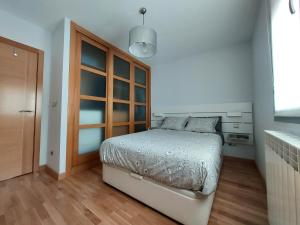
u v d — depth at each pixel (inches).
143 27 68.0
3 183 72.1
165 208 48.9
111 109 110.7
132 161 57.3
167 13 78.3
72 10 75.9
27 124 83.7
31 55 85.3
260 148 82.4
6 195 61.1
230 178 78.2
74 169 85.3
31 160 85.4
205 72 126.4
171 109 140.4
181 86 139.8
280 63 47.9
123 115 127.4
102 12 77.6
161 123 138.9
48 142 89.9
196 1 70.1
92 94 98.5
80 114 90.9
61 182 73.6
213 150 55.4
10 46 77.7
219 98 119.6
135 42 67.5
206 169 41.5
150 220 47.9
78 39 89.5
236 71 113.0
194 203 43.1
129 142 66.0
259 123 84.6
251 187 68.6
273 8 51.8
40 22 84.8
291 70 40.2
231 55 115.1
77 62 88.7
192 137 81.7
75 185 70.6
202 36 101.0
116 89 119.3
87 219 47.8
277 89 50.9
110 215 49.9
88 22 85.9
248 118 104.3
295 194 24.0
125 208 53.7
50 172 83.4
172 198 47.3
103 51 107.4
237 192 64.2
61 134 79.1
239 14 79.1
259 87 82.1
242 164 100.5
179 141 69.6
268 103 64.9
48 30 92.0
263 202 56.8
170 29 92.7
